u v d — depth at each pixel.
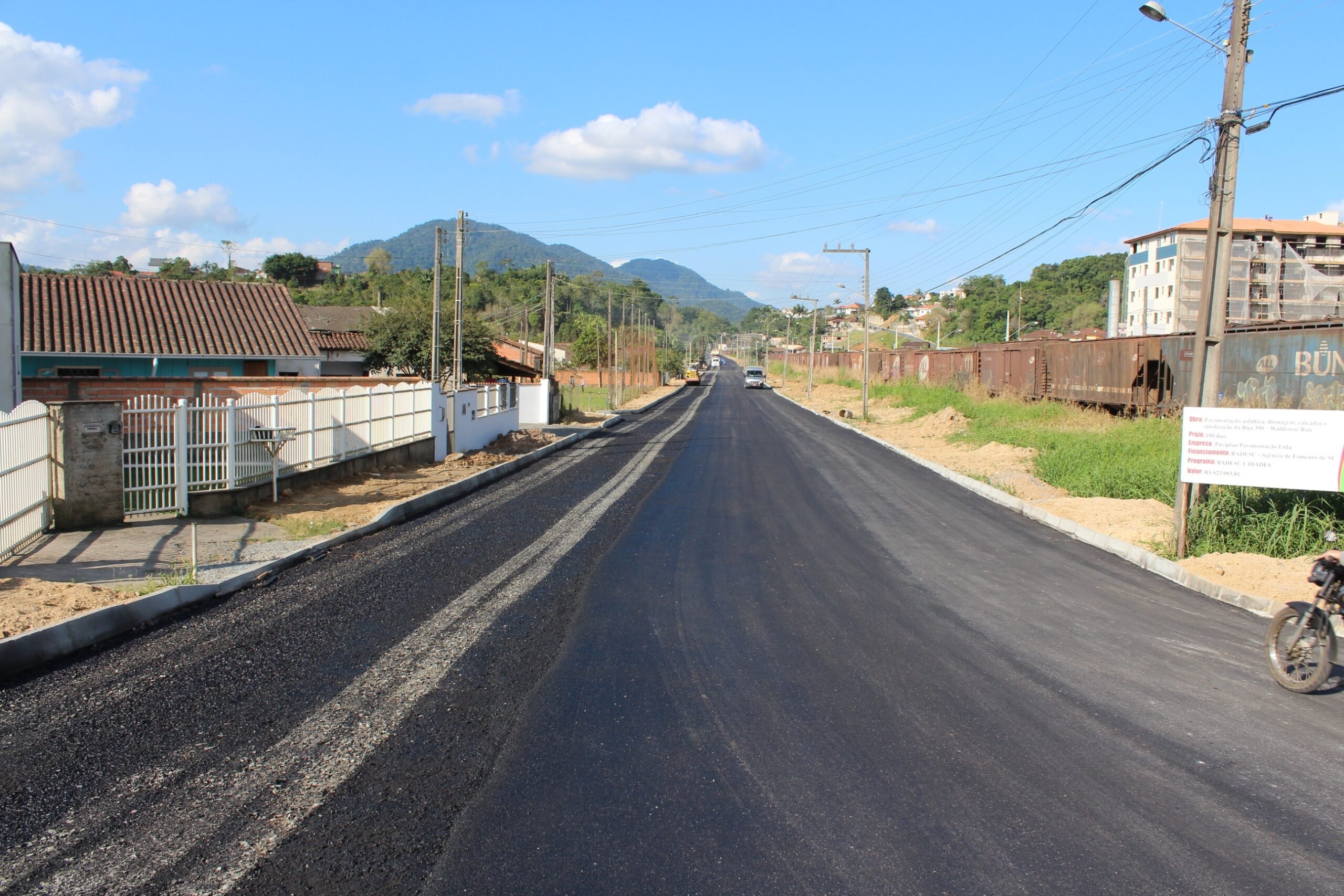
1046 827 4.36
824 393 69.75
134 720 5.46
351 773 4.80
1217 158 11.30
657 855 4.02
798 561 10.73
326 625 7.60
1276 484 10.35
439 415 22.17
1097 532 12.42
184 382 22.45
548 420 37.09
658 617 8.12
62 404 10.80
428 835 4.15
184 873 3.79
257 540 10.87
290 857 3.93
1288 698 6.30
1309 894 3.80
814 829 4.29
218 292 31.88
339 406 16.73
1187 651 7.39
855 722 5.69
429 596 8.69
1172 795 4.73
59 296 29.05
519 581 9.42
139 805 4.39
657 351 104.75
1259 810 4.58
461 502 15.35
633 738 5.37
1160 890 3.81
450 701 5.90
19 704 5.70
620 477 19.47
